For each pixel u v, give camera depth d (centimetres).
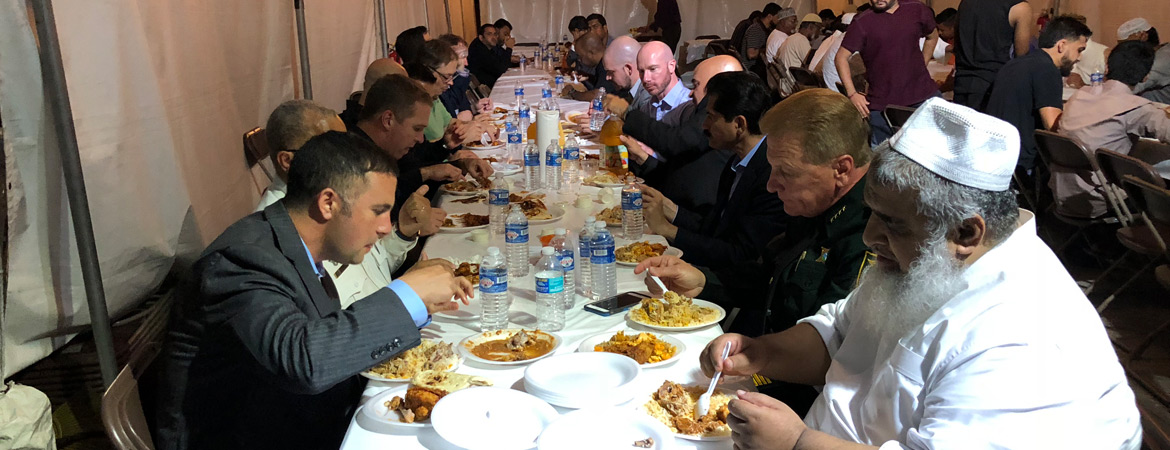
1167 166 380
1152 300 388
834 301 182
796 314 194
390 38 714
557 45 1180
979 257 115
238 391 151
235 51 323
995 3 514
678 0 1273
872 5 550
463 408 136
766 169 251
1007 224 112
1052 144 388
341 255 155
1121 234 348
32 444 180
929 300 117
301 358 136
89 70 206
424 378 149
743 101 250
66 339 212
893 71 551
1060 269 116
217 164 295
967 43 536
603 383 149
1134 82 417
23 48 182
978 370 108
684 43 1180
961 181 109
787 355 158
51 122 192
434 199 357
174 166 244
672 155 349
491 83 912
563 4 1296
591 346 170
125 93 220
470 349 169
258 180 344
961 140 109
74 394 222
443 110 495
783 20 941
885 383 122
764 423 118
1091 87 426
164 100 249
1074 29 489
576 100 644
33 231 194
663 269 204
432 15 998
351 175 147
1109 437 106
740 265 230
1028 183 488
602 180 358
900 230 116
